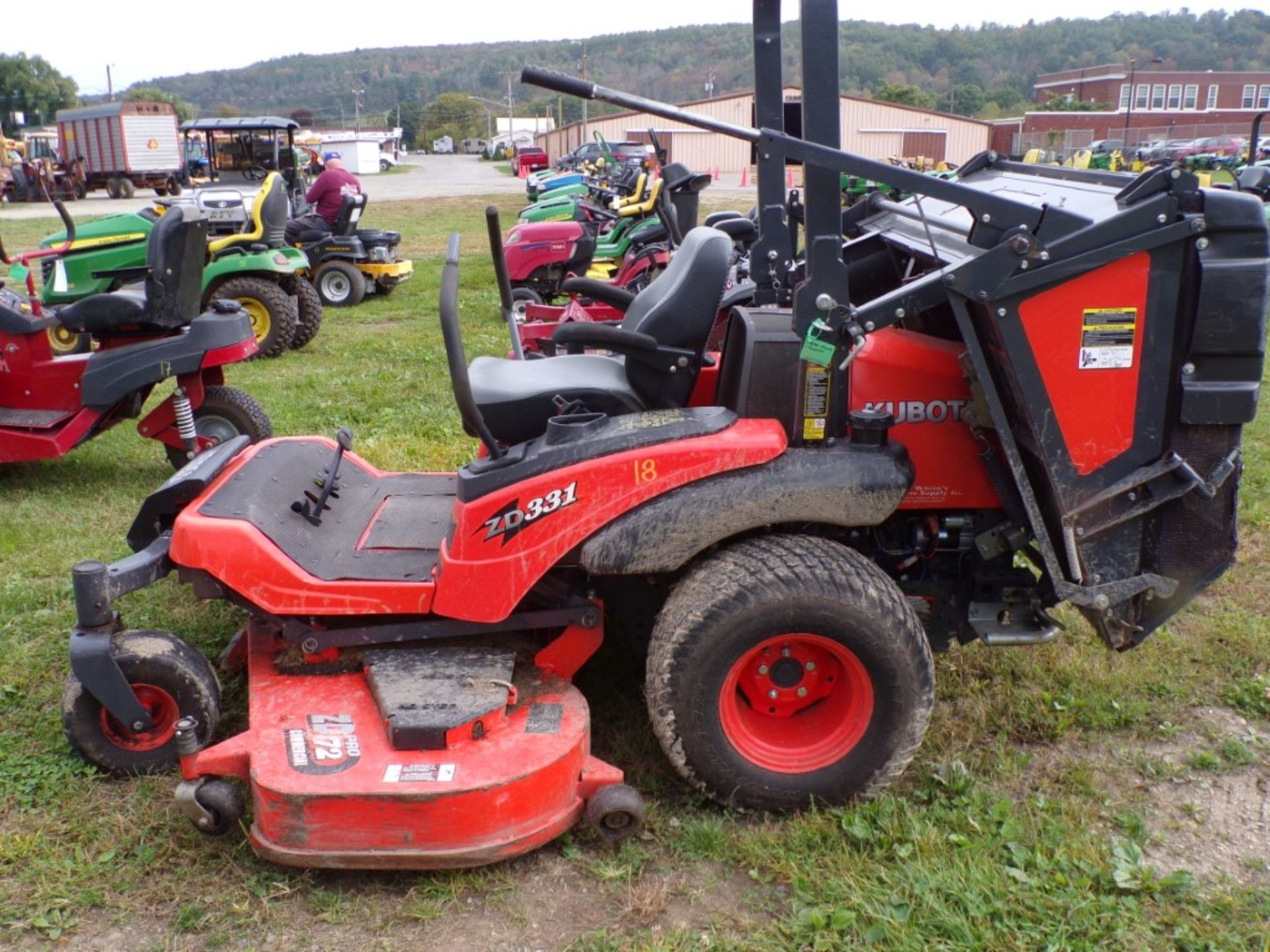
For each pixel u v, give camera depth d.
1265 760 3.63
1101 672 4.12
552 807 3.02
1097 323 3.02
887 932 2.79
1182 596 3.26
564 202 13.29
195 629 4.43
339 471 4.29
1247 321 2.95
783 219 4.13
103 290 10.45
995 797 3.39
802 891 2.96
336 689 3.33
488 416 3.51
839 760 3.23
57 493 6.14
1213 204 2.90
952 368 3.42
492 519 3.21
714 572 3.14
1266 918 2.88
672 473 3.17
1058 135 49.91
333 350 10.23
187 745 3.02
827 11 3.11
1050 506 3.32
